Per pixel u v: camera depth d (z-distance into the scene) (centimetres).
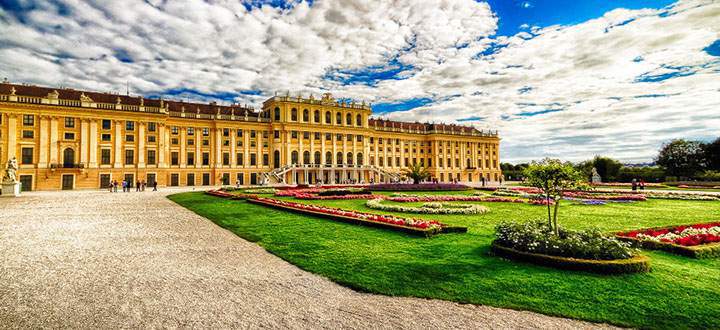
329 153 7975
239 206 2328
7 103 4984
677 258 927
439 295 689
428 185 4438
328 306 647
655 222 1614
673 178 7019
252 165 7181
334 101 8106
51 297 676
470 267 855
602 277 764
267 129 7381
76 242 1176
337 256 978
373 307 642
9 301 653
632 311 610
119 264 911
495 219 1681
